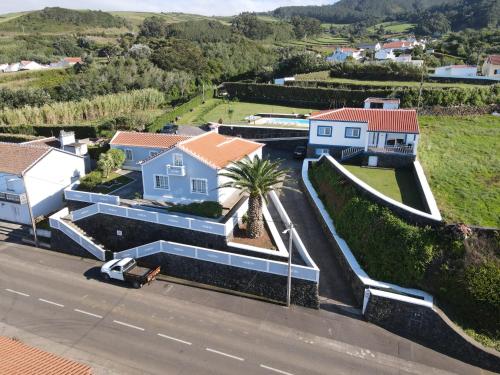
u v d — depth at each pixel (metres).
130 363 20.92
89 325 23.94
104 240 33.97
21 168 37.41
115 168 43.38
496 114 52.50
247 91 80.19
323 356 21.55
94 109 69.62
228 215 32.59
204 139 37.44
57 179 40.94
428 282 24.08
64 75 96.56
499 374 20.86
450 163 36.66
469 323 22.69
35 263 31.48
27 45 153.50
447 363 21.45
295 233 29.20
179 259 29.02
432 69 81.38
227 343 22.44
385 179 34.88
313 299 25.38
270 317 24.73
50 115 65.62
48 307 25.69
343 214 30.59
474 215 26.81
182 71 93.75
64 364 16.88
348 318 24.50
